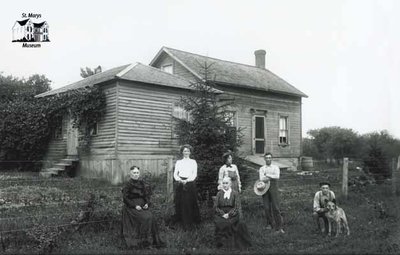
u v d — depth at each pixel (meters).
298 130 28.62
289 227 9.34
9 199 11.68
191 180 9.03
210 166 10.26
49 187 14.38
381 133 19.33
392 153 18.70
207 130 10.41
